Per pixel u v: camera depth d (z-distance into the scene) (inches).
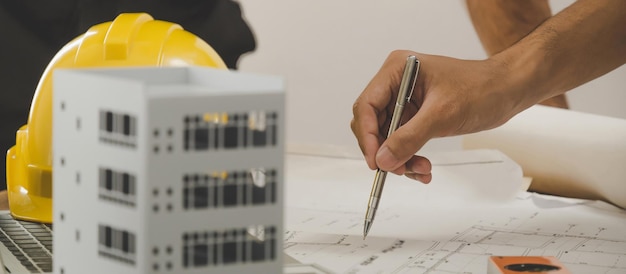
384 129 33.6
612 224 34.8
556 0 60.2
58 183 18.0
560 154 40.7
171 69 19.0
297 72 64.4
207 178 16.8
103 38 29.0
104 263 17.0
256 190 17.0
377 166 31.0
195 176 16.1
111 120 17.2
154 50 28.7
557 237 32.5
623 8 35.7
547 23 35.5
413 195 38.0
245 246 16.8
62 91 17.5
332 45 64.3
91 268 17.3
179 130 15.7
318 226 33.1
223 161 16.1
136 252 16.0
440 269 27.8
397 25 63.9
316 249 30.0
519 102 33.6
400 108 31.0
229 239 16.6
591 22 35.4
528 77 33.3
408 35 63.9
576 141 40.2
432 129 30.5
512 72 33.1
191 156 15.8
